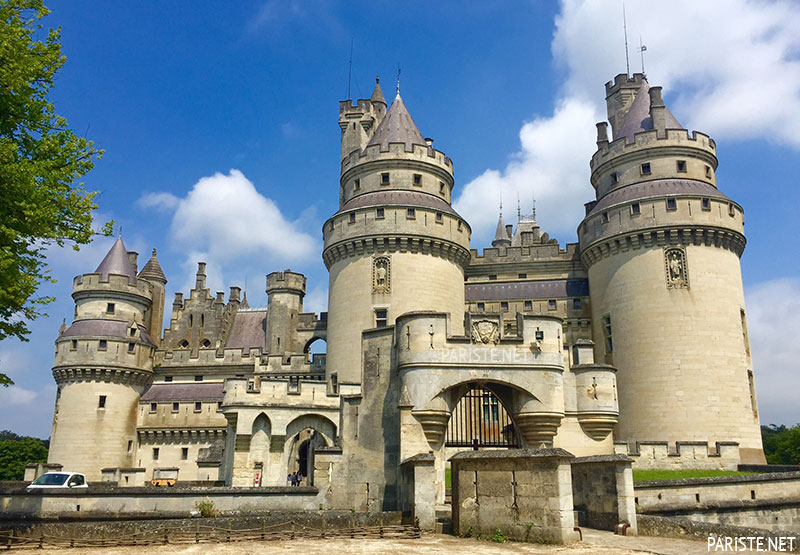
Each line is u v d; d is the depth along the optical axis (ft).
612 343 146.00
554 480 59.62
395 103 172.24
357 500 91.91
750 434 132.57
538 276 174.50
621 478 66.39
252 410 129.80
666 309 138.31
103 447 179.73
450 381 89.20
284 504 90.89
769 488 96.78
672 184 146.51
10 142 67.46
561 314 165.58
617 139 155.84
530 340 92.17
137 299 198.39
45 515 84.89
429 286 147.33
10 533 64.08
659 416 134.10
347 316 147.64
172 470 162.61
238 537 64.64
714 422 131.34
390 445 91.61
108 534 64.90
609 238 147.64
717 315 137.49
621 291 145.38
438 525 68.90
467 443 107.86
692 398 132.67
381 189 156.87
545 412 89.71
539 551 54.80
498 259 177.58
